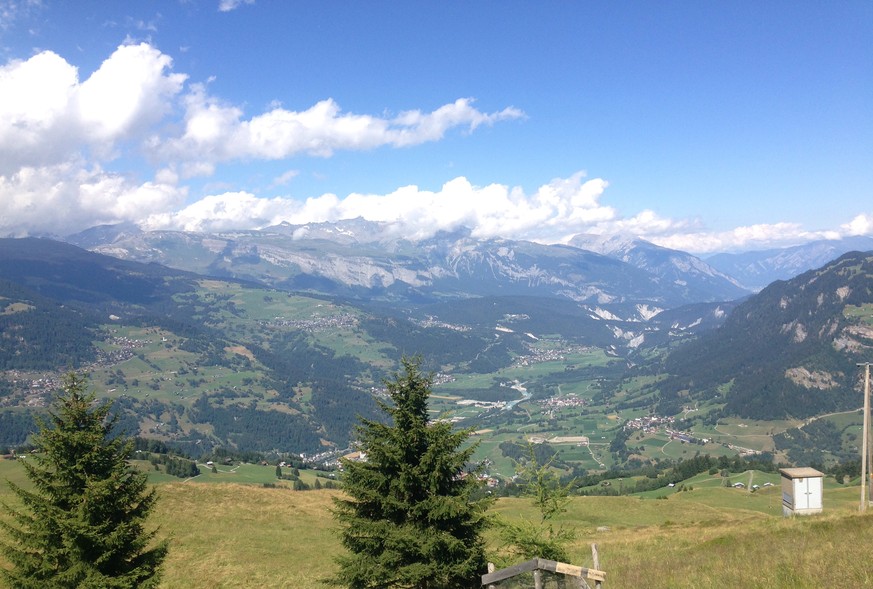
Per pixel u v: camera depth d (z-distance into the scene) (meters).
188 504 65.62
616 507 83.44
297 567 46.69
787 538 29.91
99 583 22.88
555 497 27.83
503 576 14.01
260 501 71.69
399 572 24.17
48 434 24.56
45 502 24.05
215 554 49.28
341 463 26.61
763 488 122.56
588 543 45.50
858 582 17.45
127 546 24.61
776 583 18.88
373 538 25.38
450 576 24.58
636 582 22.45
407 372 26.91
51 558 23.81
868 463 44.59
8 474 87.62
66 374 26.11
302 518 66.62
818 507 47.91
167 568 44.50
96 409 26.02
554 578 13.70
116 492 24.64
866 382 44.72
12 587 23.55
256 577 43.22
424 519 25.53
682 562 26.66
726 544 32.34
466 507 25.05
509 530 25.92
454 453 26.16
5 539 36.25
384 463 25.67
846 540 24.78
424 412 27.03
